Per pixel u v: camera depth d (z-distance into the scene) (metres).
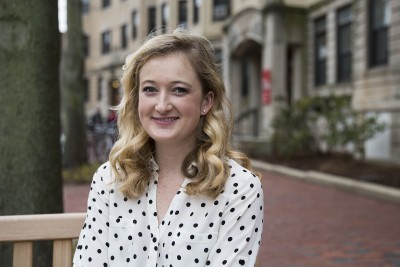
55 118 3.13
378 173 10.02
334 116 11.79
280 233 5.84
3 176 2.92
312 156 12.97
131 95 1.97
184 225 1.82
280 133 13.89
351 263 4.70
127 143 1.93
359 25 13.07
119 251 1.87
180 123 1.86
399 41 11.42
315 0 15.89
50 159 3.08
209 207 1.83
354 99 13.22
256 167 12.70
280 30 15.68
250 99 18.69
